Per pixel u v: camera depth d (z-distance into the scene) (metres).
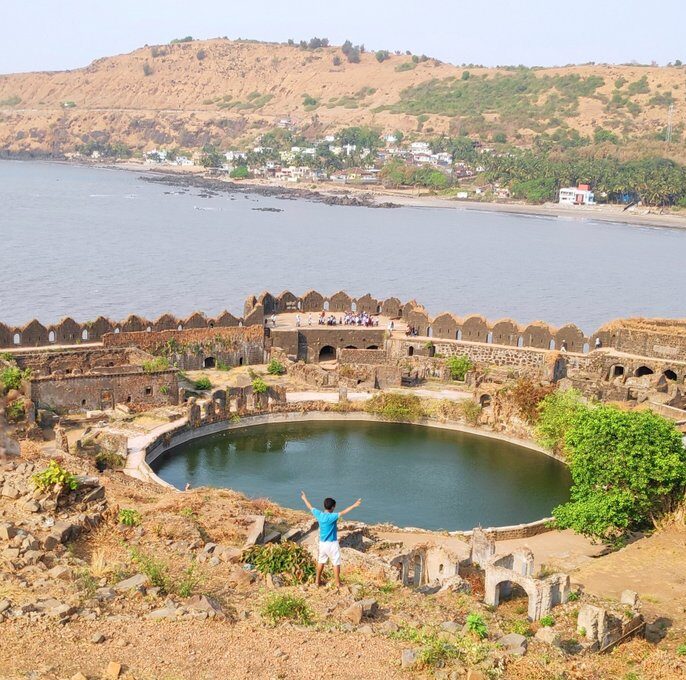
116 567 36.00
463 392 107.94
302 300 131.62
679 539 57.72
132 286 184.75
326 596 35.19
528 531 69.75
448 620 35.12
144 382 97.81
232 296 179.00
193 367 114.00
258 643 30.25
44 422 89.44
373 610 34.12
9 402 85.88
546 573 53.34
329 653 30.00
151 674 27.56
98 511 43.25
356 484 84.00
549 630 36.84
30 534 37.94
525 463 90.69
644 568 52.47
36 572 34.47
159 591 34.09
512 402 98.12
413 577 51.09
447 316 121.12
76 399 94.56
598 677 33.53
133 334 109.94
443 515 76.75
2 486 43.69
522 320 169.75
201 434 95.44
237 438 96.44
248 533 47.59
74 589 33.00
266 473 86.25
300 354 121.00
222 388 106.31
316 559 38.88
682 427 90.00
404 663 29.55
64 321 108.44
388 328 122.88
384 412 102.31
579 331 116.44
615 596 48.16
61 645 28.78
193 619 31.39
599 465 62.28
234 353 116.31
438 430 100.75
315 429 100.19
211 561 38.75
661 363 110.75
